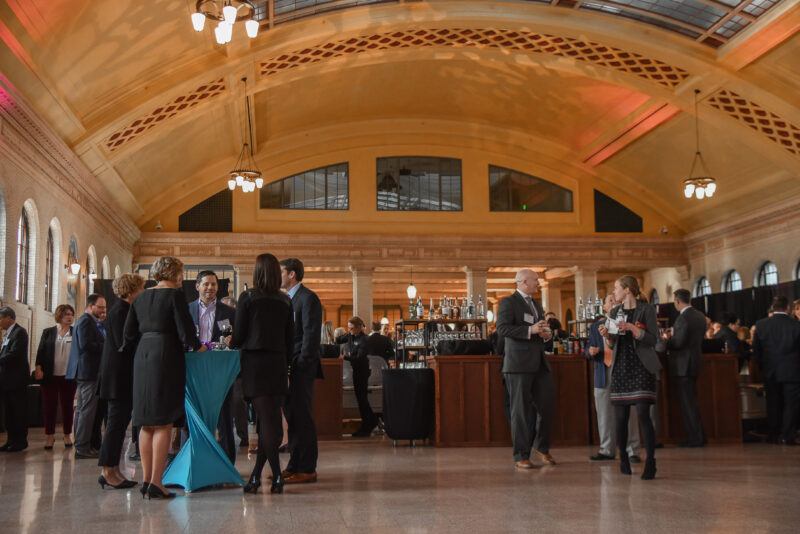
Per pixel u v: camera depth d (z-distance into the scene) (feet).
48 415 28.30
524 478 18.70
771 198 62.18
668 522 12.84
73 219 48.42
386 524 12.81
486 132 74.02
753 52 46.39
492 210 74.43
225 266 71.00
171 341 16.46
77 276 49.78
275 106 62.39
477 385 28.53
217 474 17.20
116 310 18.06
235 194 71.15
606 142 67.46
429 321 36.22
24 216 40.29
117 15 35.29
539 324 20.94
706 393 29.14
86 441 24.79
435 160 74.59
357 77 62.69
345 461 23.07
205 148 63.82
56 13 32.09
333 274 76.89
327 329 39.06
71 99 40.09
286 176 72.13
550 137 72.84
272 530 12.40
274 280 16.89
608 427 23.18
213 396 17.70
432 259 72.69
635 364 18.66
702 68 49.24
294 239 70.79
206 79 46.01
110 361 17.84
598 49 50.70
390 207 73.36
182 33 40.75
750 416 30.42
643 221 75.77
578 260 74.23
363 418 33.83
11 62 32.73
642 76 53.01
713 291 71.26
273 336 16.65
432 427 28.76
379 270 75.00
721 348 29.60
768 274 64.28
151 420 16.02
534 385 21.80
